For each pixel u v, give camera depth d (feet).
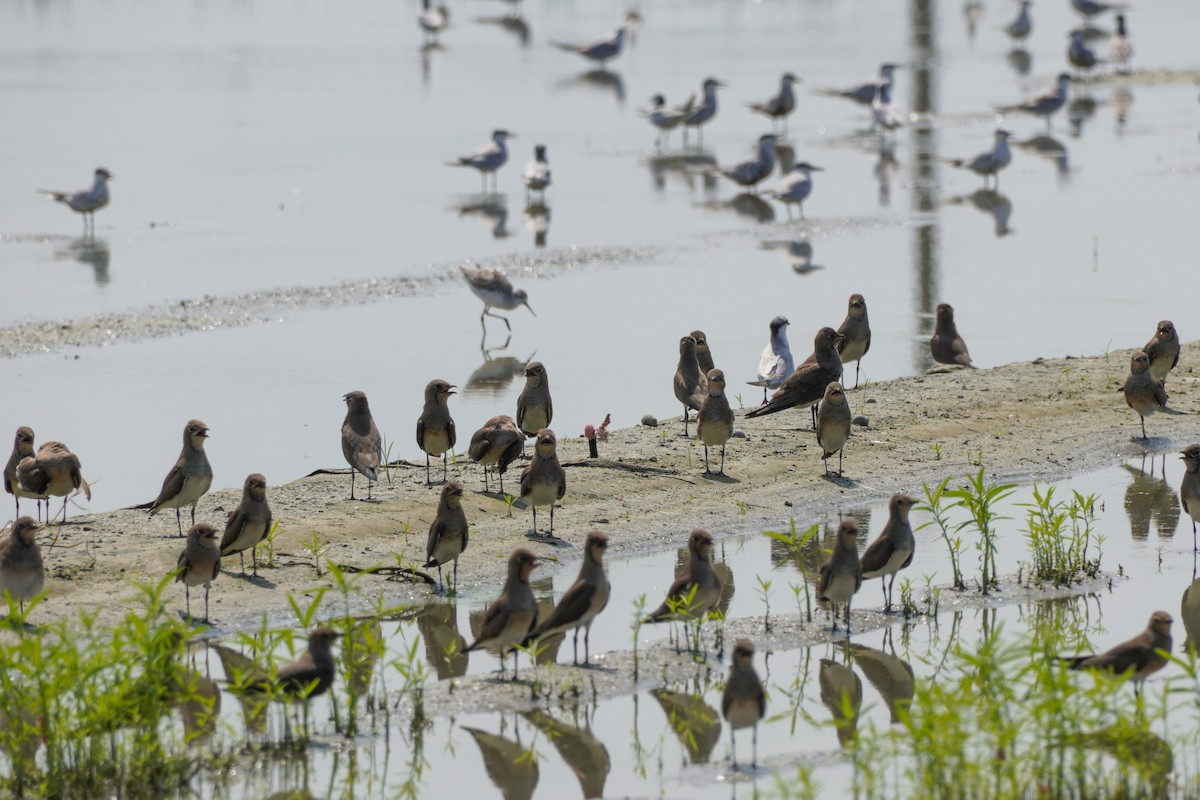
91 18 305.94
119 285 103.45
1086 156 156.66
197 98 202.08
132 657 40.29
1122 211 127.65
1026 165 152.87
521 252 114.42
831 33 279.08
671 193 140.77
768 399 75.25
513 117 188.75
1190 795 37.14
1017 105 173.78
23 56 245.65
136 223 126.11
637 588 51.42
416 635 48.11
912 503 49.01
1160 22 289.53
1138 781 36.94
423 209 132.16
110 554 52.01
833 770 39.73
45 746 39.96
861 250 114.52
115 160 156.25
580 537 55.77
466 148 165.68
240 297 99.91
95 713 38.63
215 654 46.09
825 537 56.49
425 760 40.57
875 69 226.58
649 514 58.13
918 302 97.04
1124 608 49.73
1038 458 64.69
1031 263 108.68
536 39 272.92
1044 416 70.08
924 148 165.27
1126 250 112.37
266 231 122.42
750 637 47.57
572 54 252.42
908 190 140.26
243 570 51.65
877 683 45.06
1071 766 37.73
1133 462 64.69
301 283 104.17
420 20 264.31
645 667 45.57
